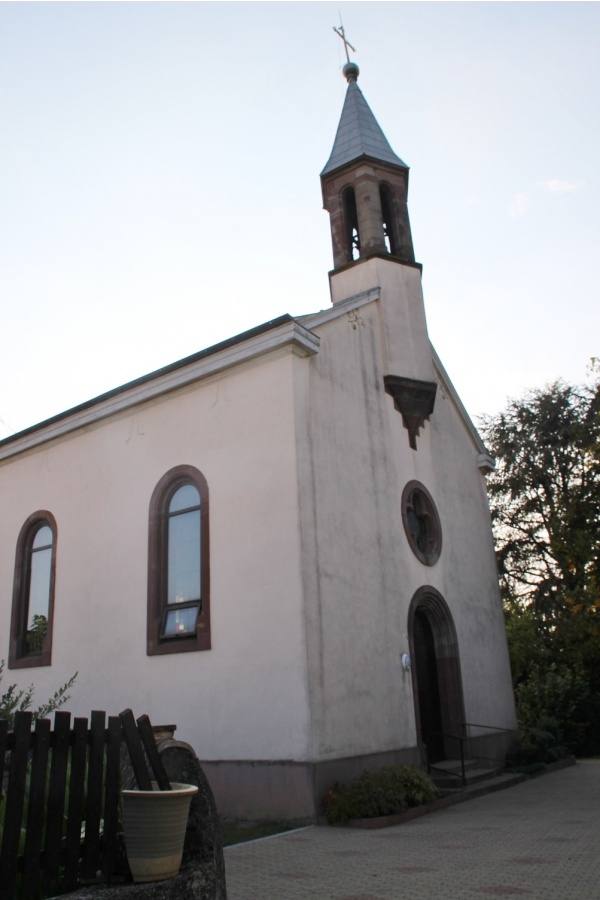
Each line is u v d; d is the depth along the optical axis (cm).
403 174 1647
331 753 980
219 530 1134
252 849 782
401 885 607
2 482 1608
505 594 3033
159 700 1137
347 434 1237
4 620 1487
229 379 1199
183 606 1171
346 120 1695
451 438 1677
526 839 791
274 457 1102
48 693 1330
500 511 3145
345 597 1105
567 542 2275
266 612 1042
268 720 998
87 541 1359
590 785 1277
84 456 1422
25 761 420
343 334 1317
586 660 2261
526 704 2103
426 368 1485
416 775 1038
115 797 469
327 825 912
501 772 1393
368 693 1097
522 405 3186
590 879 607
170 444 1259
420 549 1439
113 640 1245
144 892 414
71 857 435
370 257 1499
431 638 1438
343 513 1159
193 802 483
